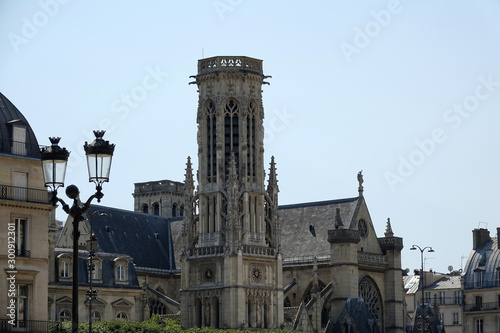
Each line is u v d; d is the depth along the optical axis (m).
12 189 129.00
